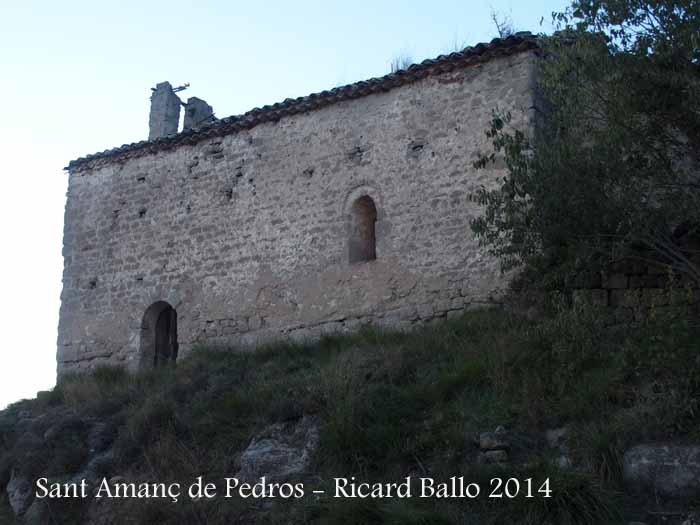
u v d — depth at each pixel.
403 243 16.91
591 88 12.16
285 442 13.28
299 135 18.89
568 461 10.90
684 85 11.16
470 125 16.62
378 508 10.79
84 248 21.33
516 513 10.28
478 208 16.20
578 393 11.80
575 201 11.58
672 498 10.19
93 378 19.25
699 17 11.16
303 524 11.39
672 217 11.48
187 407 15.32
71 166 22.09
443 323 15.58
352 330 17.08
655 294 12.80
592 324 12.14
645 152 11.67
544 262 13.34
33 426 16.73
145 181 20.91
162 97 24.17
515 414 12.00
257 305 18.53
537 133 14.58
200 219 19.83
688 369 10.80
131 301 20.30
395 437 12.32
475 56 16.67
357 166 17.91
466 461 11.53
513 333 13.55
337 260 17.69
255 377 15.90
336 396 13.44
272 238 18.69
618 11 11.66
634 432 10.83
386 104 17.83
